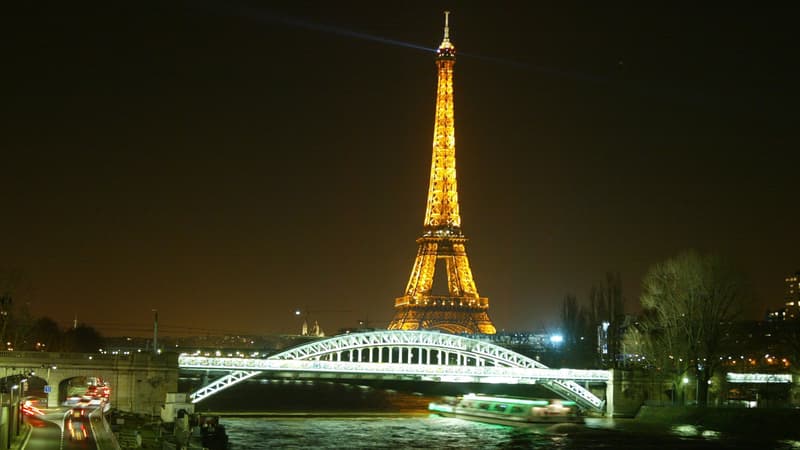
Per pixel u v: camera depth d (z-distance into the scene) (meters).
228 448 174.38
